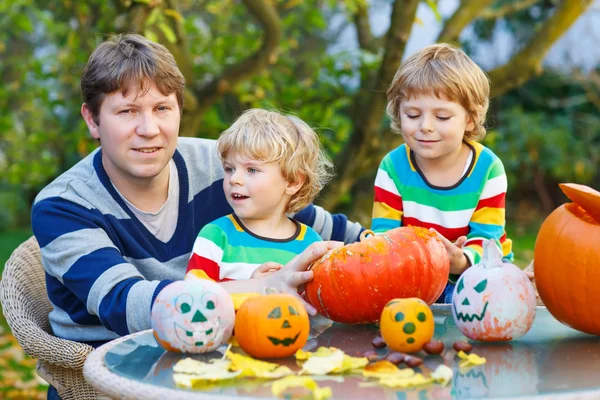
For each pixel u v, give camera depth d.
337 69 4.74
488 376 1.40
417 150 2.28
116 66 2.13
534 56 4.11
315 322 1.91
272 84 4.61
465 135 2.39
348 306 1.77
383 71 3.96
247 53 4.86
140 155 2.18
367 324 1.87
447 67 2.22
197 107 4.02
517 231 8.54
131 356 1.57
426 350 1.54
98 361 1.52
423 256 1.78
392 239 1.80
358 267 1.76
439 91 2.20
